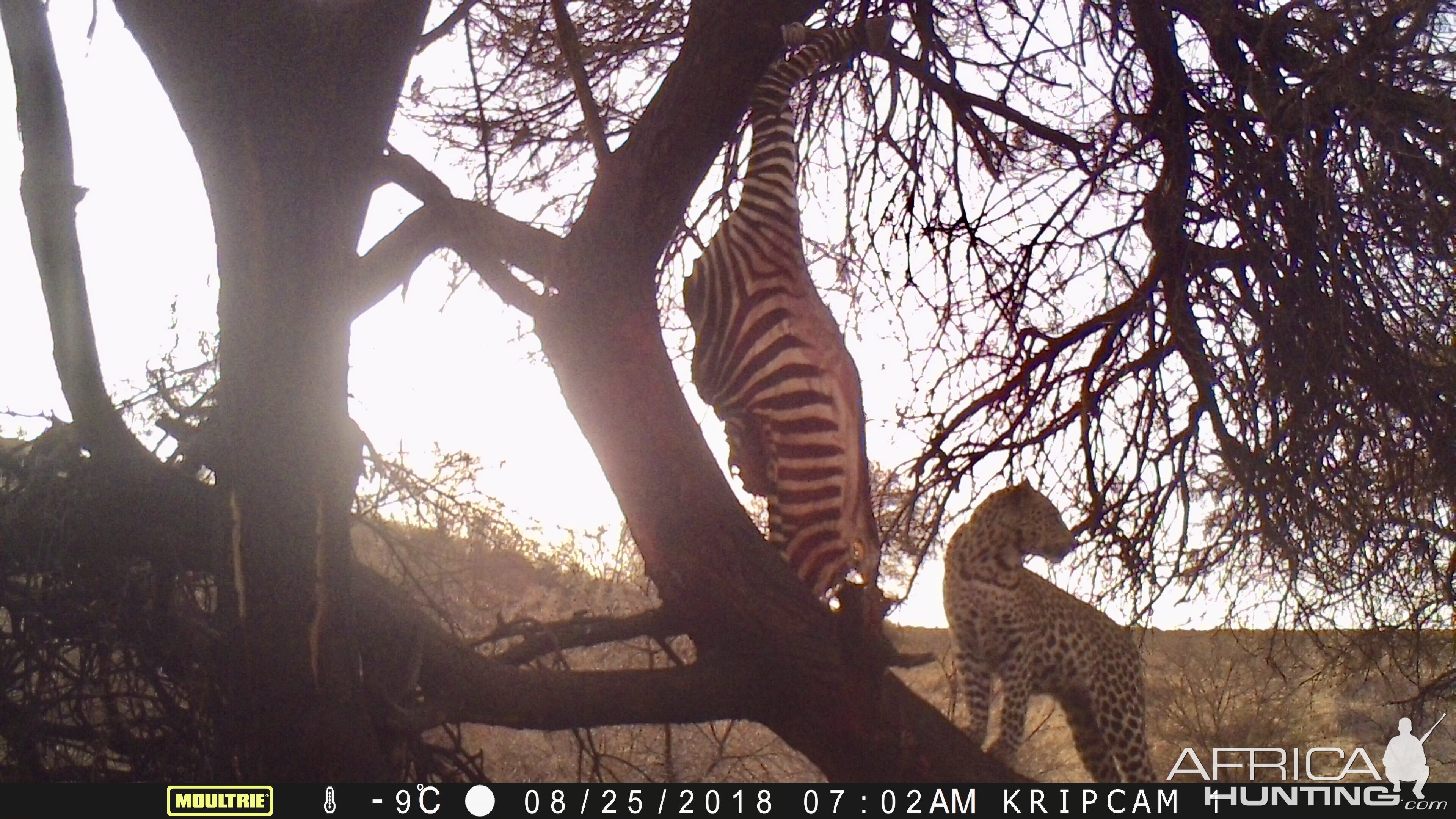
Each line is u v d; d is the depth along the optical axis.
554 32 6.66
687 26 4.59
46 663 5.07
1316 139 5.65
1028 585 7.03
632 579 6.79
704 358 4.95
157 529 4.57
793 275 4.87
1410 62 5.27
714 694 4.31
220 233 4.09
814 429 4.67
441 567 6.00
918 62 6.60
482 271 4.81
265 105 4.00
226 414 4.02
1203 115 6.19
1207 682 10.23
